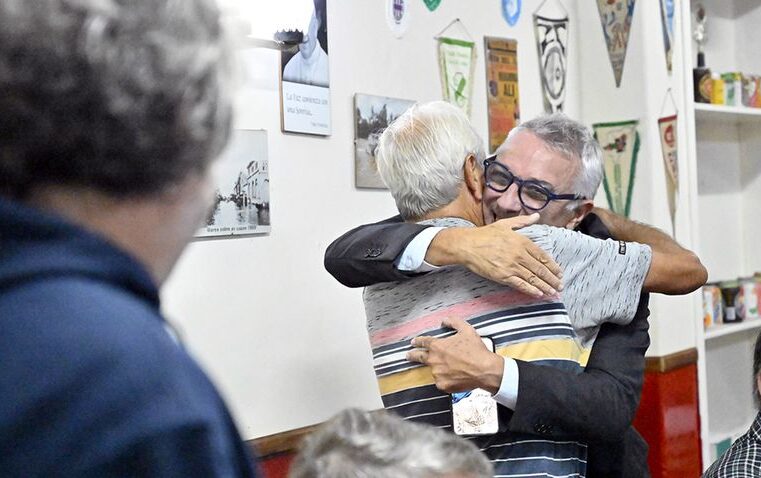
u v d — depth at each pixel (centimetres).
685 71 337
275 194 223
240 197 213
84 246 62
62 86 60
